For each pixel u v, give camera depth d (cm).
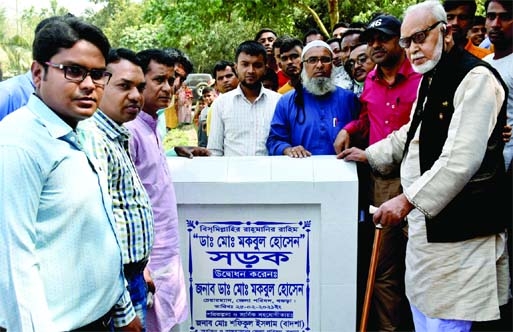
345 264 263
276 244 265
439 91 242
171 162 276
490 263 243
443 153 233
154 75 248
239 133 353
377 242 256
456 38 359
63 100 167
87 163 174
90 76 169
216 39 1549
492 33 324
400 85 305
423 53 244
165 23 957
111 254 179
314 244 264
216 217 265
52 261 167
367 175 311
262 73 352
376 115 311
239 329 274
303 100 328
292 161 272
